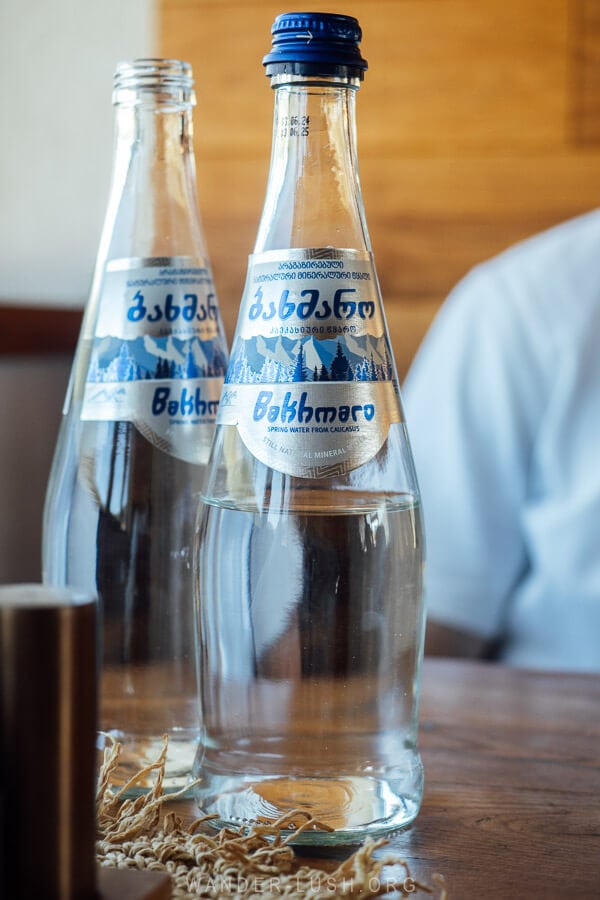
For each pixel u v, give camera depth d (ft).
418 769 1.43
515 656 3.91
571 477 3.96
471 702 1.98
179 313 1.52
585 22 4.98
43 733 0.96
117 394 1.53
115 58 5.36
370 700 1.43
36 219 5.54
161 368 1.52
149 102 1.55
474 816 1.43
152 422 1.52
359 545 1.42
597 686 2.09
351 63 1.35
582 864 1.28
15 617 0.94
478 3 5.05
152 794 1.34
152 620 1.54
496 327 4.12
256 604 1.42
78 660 0.97
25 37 5.41
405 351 5.30
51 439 5.41
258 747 1.42
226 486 1.42
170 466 1.53
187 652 1.54
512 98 5.09
